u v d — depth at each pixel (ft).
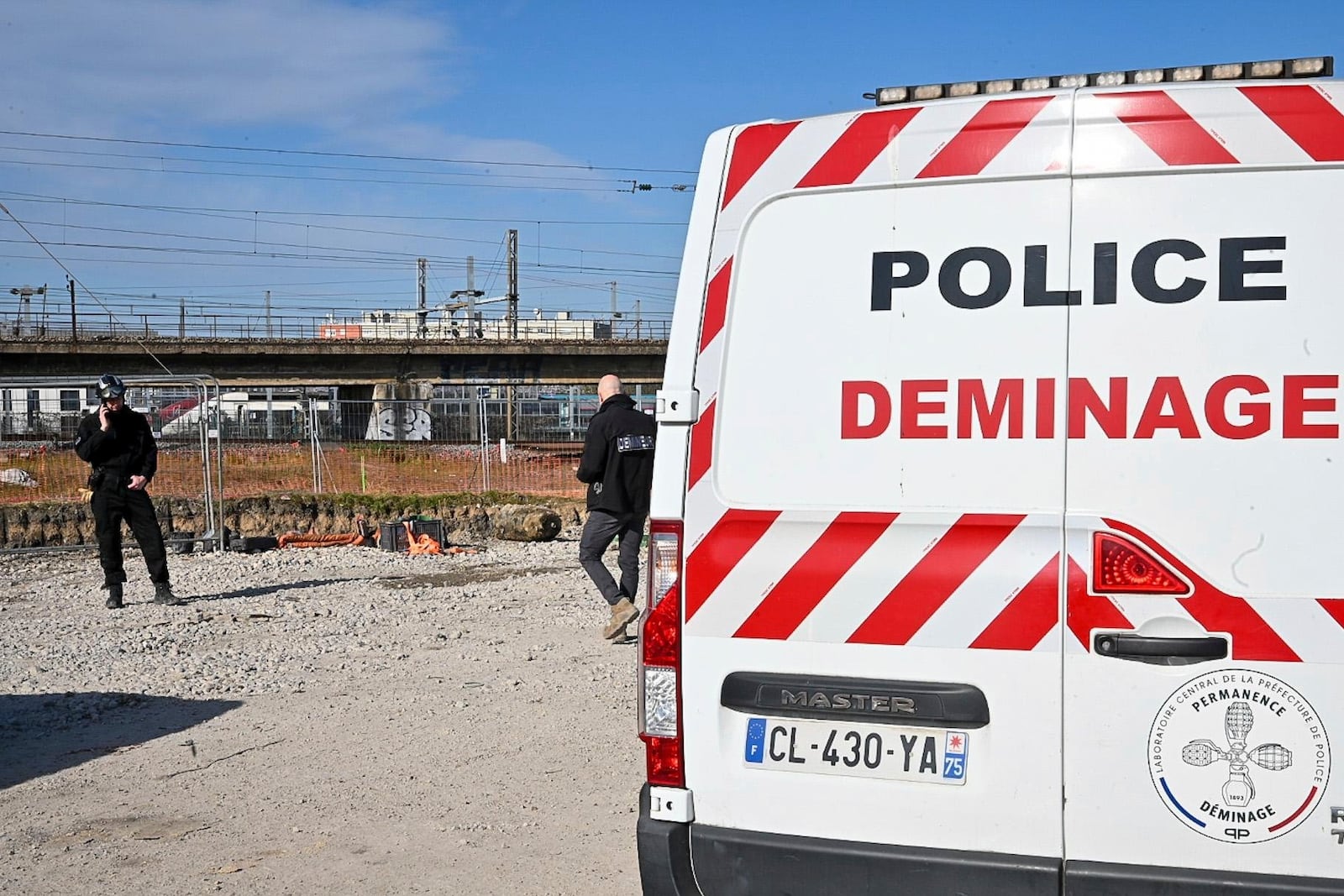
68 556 50.78
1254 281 9.62
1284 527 9.49
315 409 76.18
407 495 60.29
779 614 10.57
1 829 17.46
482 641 30.66
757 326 10.76
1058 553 9.87
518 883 15.29
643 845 10.86
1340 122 9.53
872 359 10.41
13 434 63.82
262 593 39.29
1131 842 9.72
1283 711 9.45
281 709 24.11
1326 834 9.38
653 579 10.97
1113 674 9.73
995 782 10.00
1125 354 9.82
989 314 10.14
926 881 10.11
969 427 10.15
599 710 23.58
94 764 20.59
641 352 208.03
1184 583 9.61
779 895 10.50
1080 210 9.98
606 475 29.50
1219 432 9.63
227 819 17.75
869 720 10.33
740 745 10.69
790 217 10.71
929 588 10.17
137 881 15.47
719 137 11.03
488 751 20.98
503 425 79.46
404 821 17.53
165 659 28.76
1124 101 9.92
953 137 10.28
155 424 64.69
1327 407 9.46
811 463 10.55
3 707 24.36
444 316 275.80
